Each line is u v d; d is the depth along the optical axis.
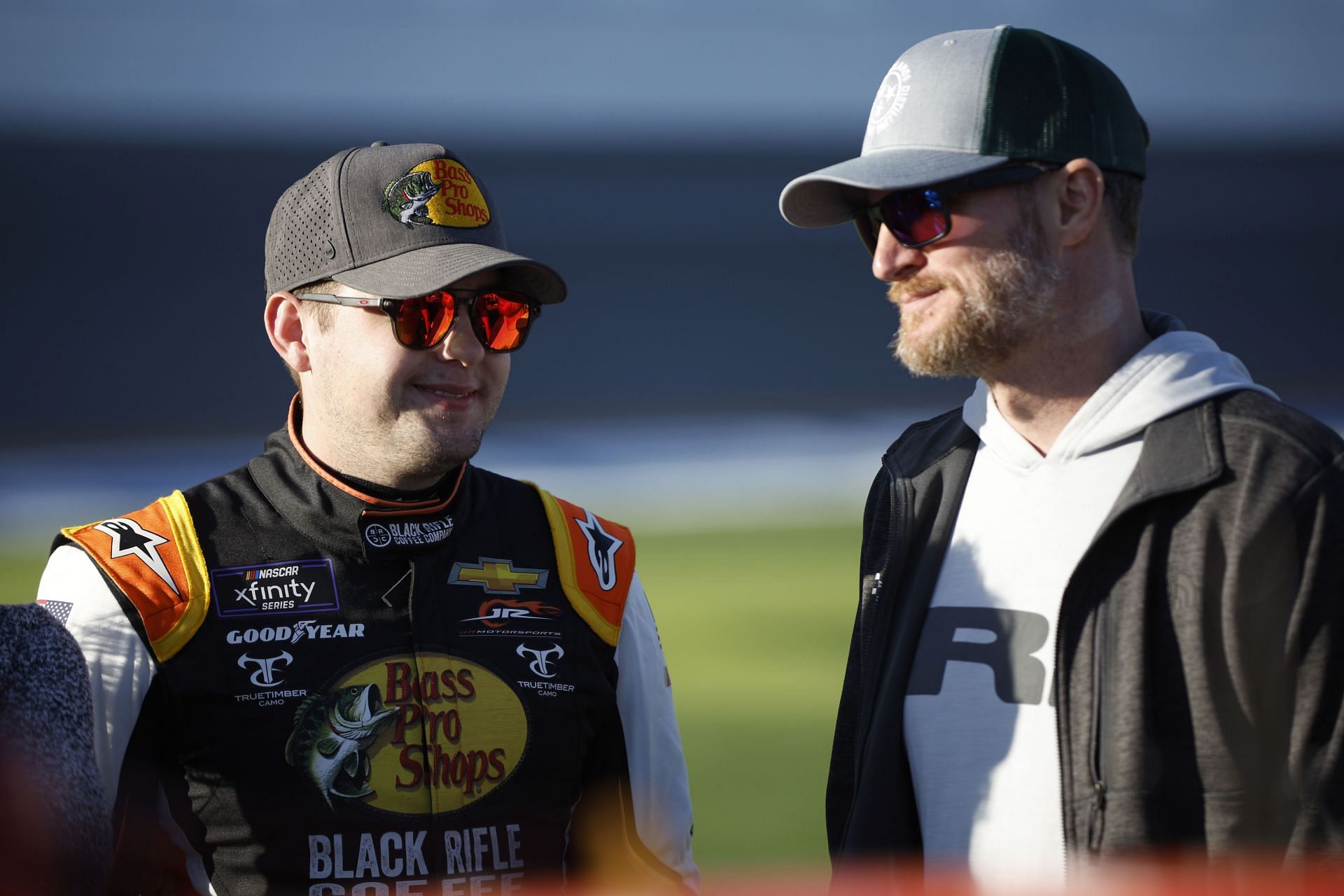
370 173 5.26
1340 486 4.25
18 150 94.06
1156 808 4.35
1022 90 4.80
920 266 4.95
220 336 74.50
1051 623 4.75
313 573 5.17
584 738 5.31
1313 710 4.17
